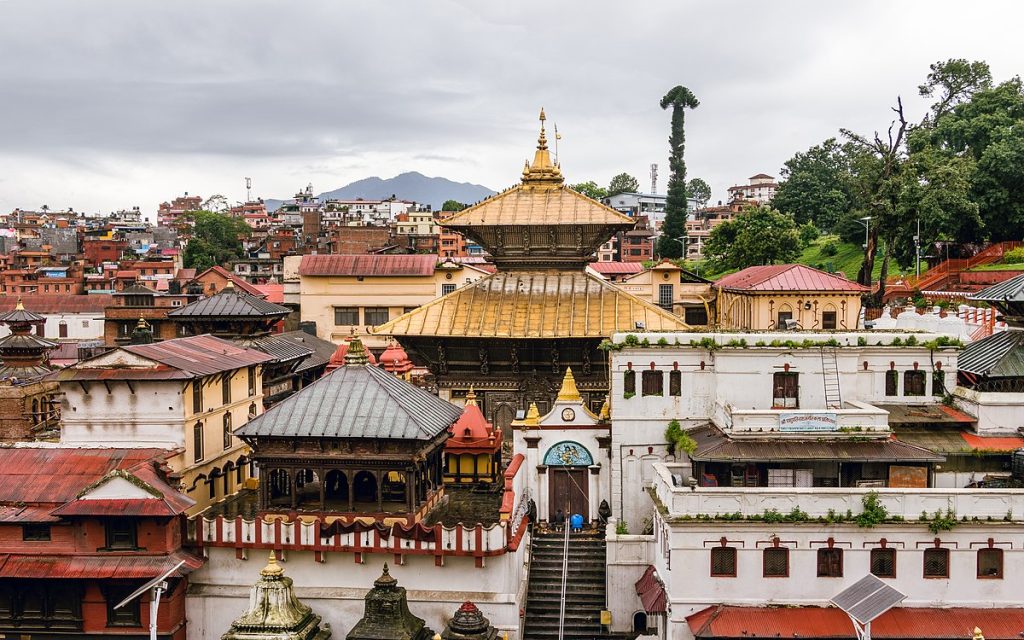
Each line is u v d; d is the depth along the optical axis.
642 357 44.53
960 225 94.56
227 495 47.69
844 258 126.44
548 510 47.06
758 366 43.19
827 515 35.78
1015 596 35.66
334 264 95.06
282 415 40.06
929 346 43.12
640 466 44.84
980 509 35.66
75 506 37.03
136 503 37.00
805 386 43.03
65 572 36.91
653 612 38.03
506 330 56.66
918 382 43.59
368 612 35.72
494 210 60.50
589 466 46.66
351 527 38.34
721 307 89.81
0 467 40.62
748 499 36.12
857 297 74.50
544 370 57.94
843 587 35.91
